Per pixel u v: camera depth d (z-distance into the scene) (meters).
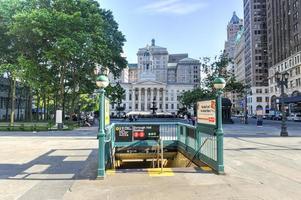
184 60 190.75
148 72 165.75
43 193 7.75
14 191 7.96
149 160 15.00
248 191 7.79
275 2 100.38
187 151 13.70
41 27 32.69
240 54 165.12
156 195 7.48
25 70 34.44
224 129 34.34
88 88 43.47
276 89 98.12
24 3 36.34
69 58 35.44
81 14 36.06
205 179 9.07
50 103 78.38
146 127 14.19
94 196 7.45
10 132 29.28
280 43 96.00
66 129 32.94
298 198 7.21
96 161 12.40
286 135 24.38
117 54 43.97
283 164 11.52
